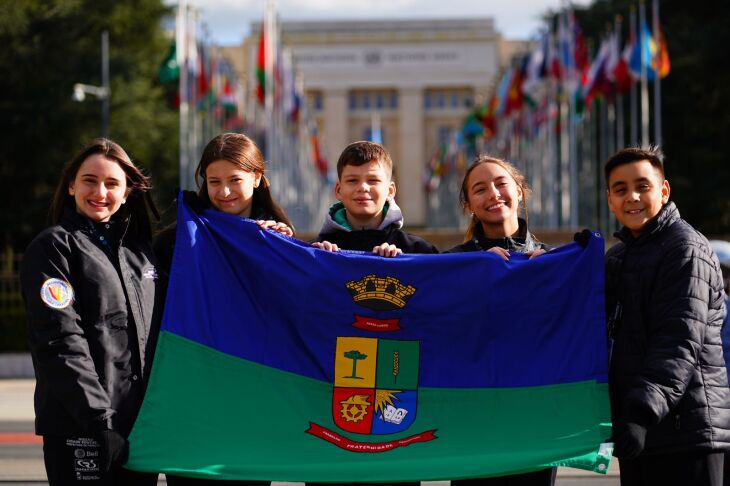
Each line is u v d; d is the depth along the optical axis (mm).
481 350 5883
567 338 5816
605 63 33250
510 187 6121
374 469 5559
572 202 35094
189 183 36094
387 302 5906
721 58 36094
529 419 5742
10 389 18812
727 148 38812
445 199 76750
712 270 5375
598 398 5656
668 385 5086
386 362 5867
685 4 40188
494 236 6203
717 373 5344
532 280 5895
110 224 5543
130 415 5379
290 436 5672
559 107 39094
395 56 99000
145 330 5492
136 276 5531
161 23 44188
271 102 35406
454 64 98438
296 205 48250
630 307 5512
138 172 5641
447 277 5926
